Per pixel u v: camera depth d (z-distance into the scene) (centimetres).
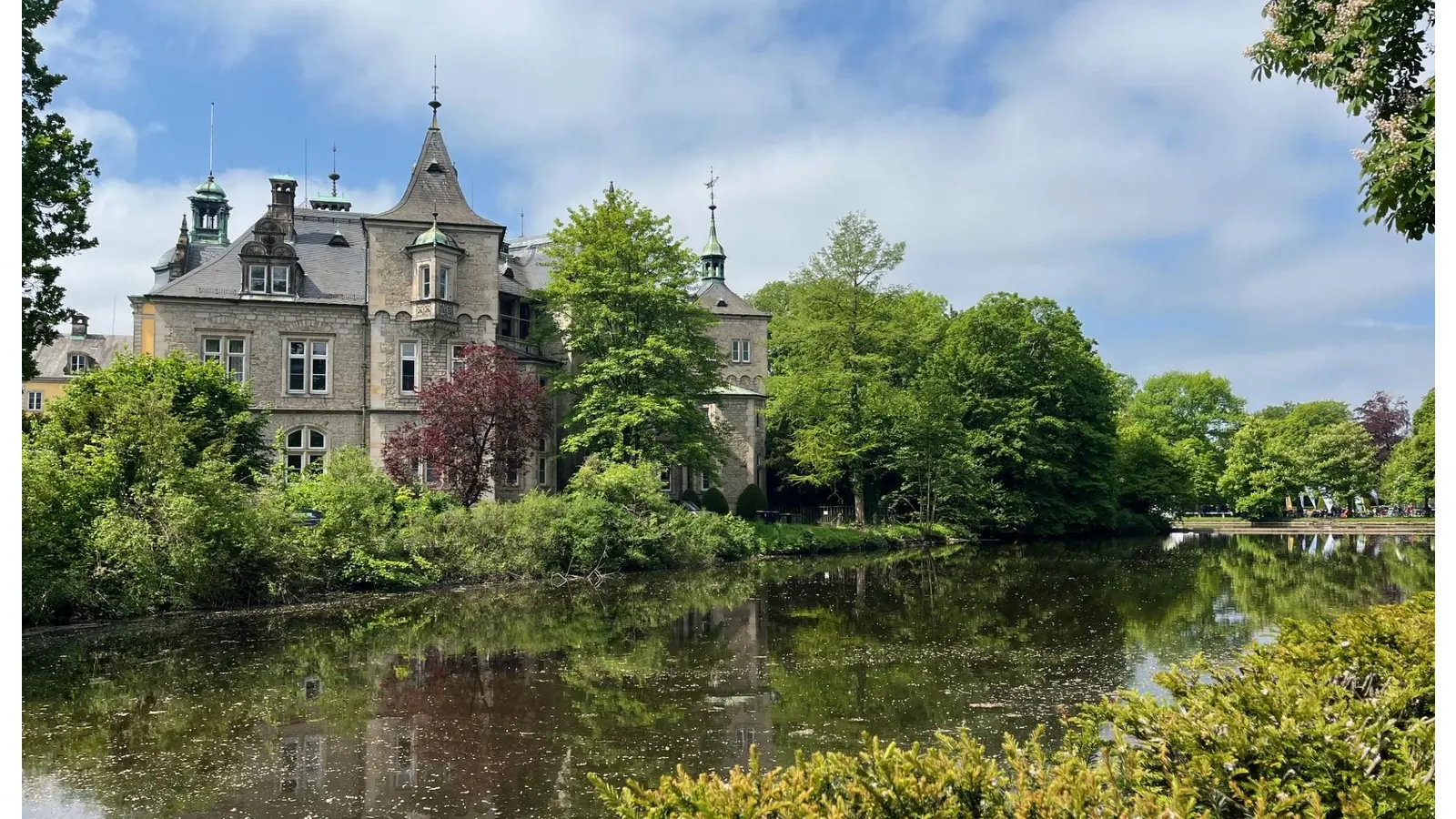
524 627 1883
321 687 1312
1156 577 2844
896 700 1209
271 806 845
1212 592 2403
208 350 3647
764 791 379
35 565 1867
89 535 1950
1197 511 8812
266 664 1482
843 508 5256
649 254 3894
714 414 4925
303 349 3738
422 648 1630
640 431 3781
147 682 1352
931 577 2938
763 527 4022
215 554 2159
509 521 2919
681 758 966
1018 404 5128
